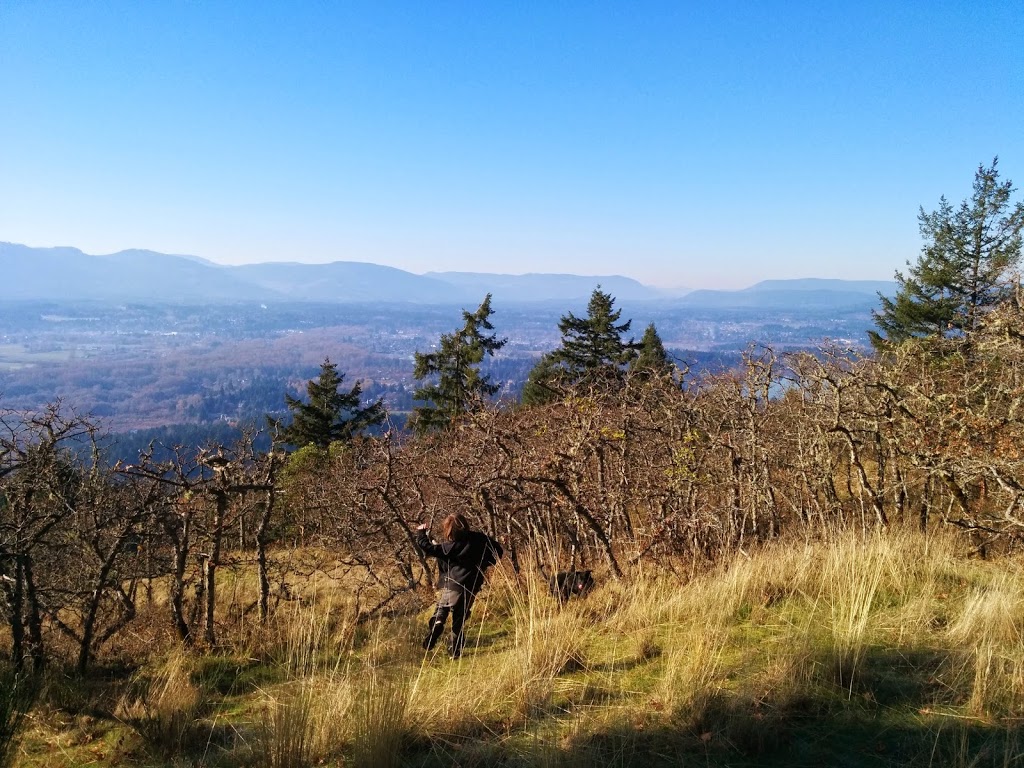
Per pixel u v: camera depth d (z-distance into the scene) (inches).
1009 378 283.1
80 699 180.7
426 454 353.4
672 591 224.2
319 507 375.6
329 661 206.1
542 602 230.1
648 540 270.5
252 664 212.4
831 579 203.3
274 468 238.8
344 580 317.1
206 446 236.1
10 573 205.8
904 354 316.5
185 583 232.8
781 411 319.3
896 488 278.4
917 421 271.4
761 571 217.8
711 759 120.7
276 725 140.3
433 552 202.7
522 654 169.5
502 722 143.7
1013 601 171.6
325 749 136.4
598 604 224.1
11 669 180.1
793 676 143.5
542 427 301.9
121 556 226.5
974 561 233.0
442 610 201.6
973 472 251.0
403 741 136.7
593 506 274.1
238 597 286.2
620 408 292.5
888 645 159.3
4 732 148.9
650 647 176.4
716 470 282.7
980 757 111.9
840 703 135.6
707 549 272.5
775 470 309.9
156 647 224.4
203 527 243.9
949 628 165.5
